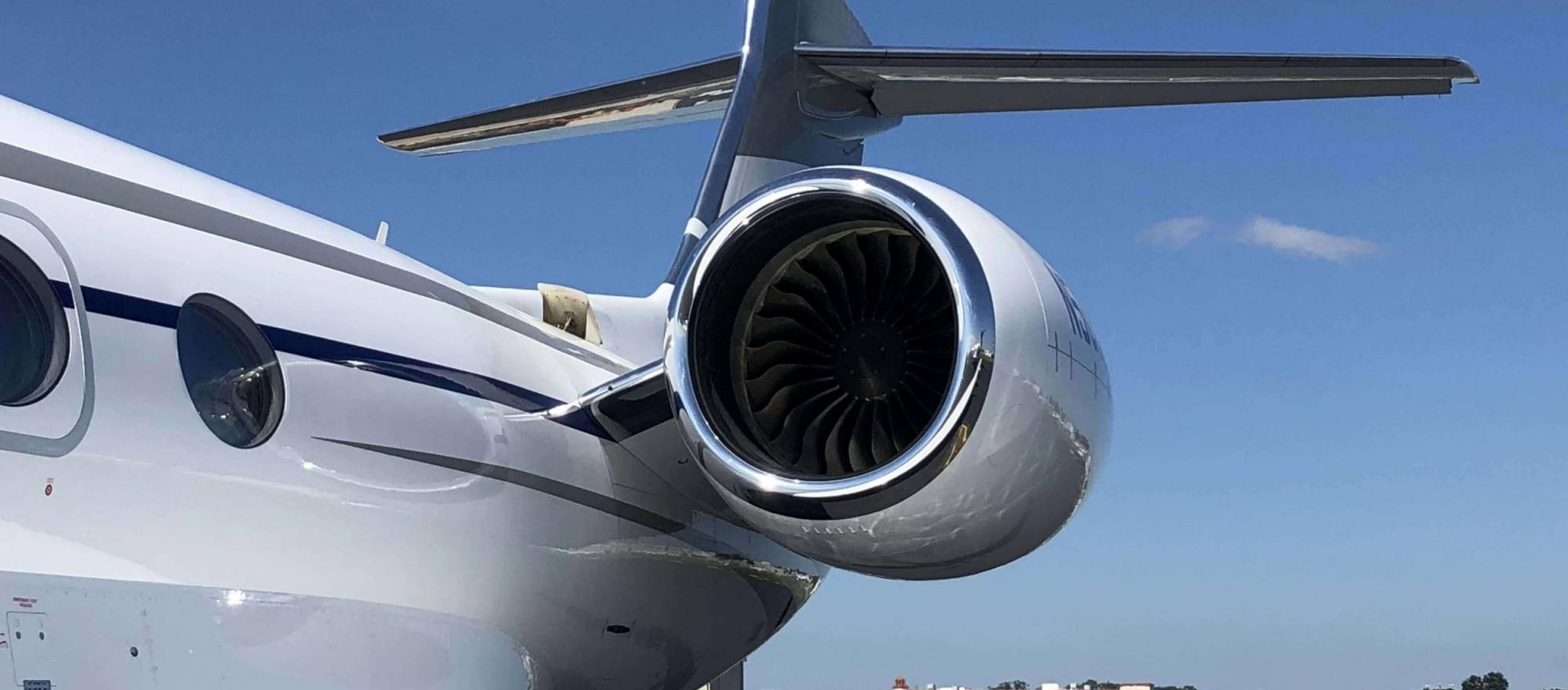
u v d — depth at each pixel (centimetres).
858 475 538
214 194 525
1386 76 718
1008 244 559
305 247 550
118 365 446
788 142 838
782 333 602
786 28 848
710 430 565
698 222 796
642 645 691
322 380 518
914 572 577
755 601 758
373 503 527
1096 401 559
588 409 641
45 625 403
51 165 461
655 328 787
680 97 965
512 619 599
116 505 435
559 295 738
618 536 652
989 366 527
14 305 422
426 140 995
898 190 564
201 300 485
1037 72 781
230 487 472
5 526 405
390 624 526
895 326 593
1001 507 545
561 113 984
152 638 434
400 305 579
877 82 855
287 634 482
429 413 561
